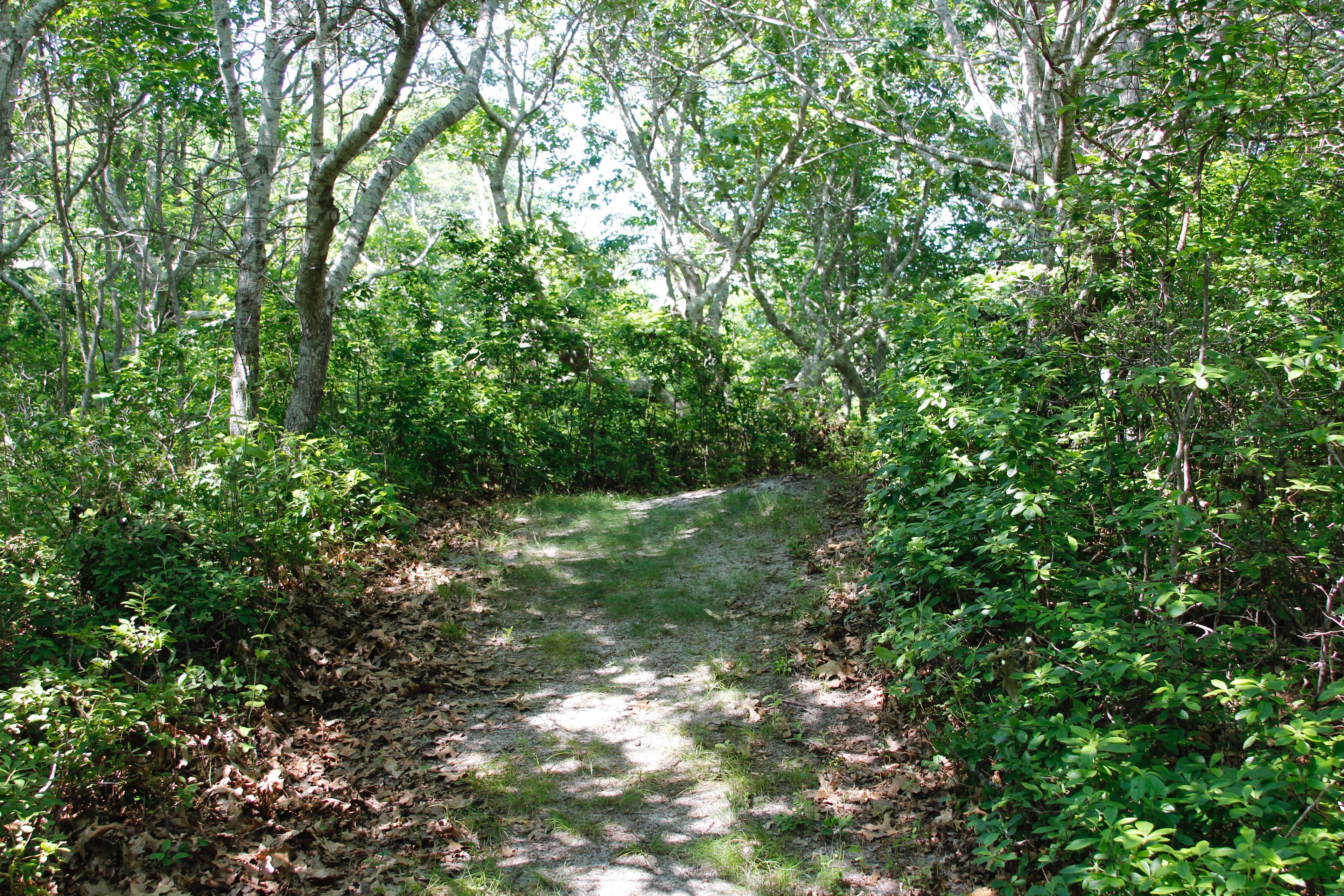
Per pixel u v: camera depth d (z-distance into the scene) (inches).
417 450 390.3
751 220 634.2
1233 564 139.2
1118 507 162.7
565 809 157.6
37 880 117.4
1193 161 159.6
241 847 138.4
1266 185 180.4
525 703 200.5
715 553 304.8
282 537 218.2
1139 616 143.6
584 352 460.8
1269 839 97.3
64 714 136.3
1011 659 149.9
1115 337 165.3
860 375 797.2
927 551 178.5
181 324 405.7
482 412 402.0
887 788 157.8
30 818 117.7
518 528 342.3
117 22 398.6
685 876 138.3
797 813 153.3
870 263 839.7
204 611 185.8
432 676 211.2
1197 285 156.9
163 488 226.4
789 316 871.7
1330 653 127.6
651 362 483.2
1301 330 146.8
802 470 437.4
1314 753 99.7
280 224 358.6
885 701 187.2
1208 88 150.3
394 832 148.7
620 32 569.9
